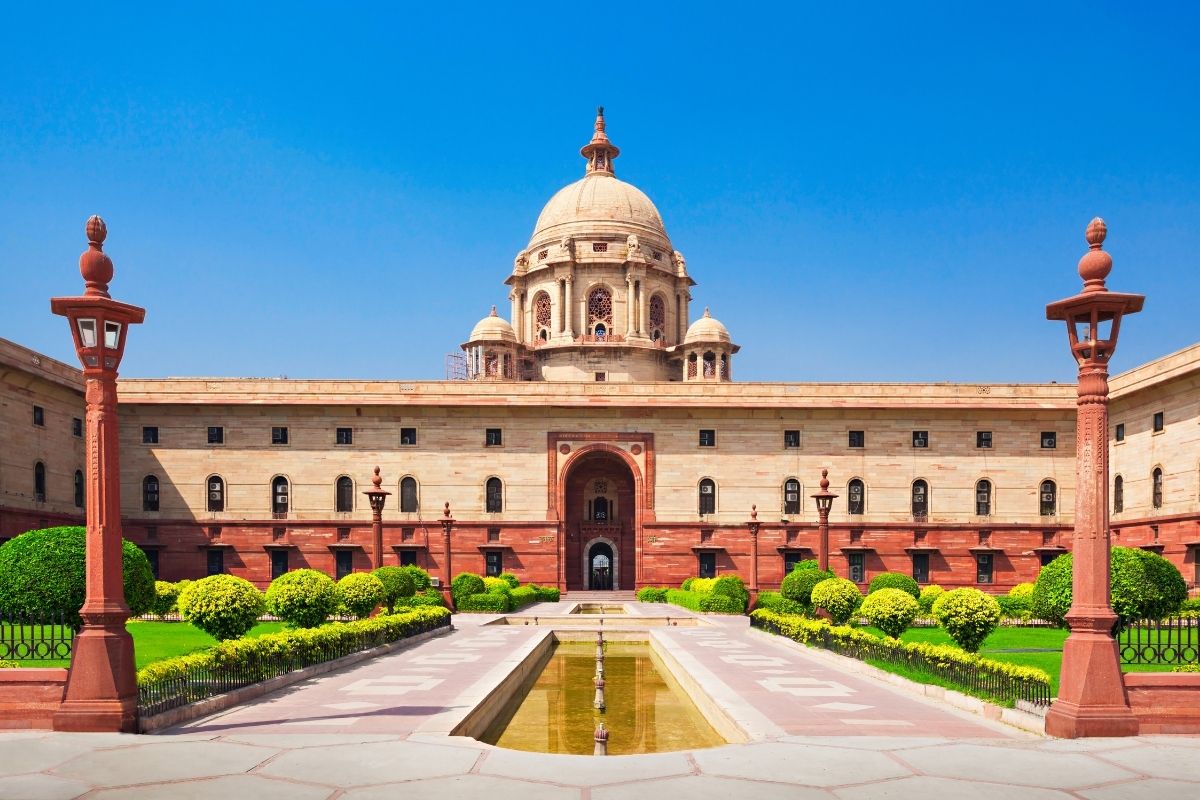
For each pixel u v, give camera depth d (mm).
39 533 17844
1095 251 12586
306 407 49188
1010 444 50094
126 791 9117
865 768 10039
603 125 72375
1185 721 11836
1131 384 43719
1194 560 38719
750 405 49719
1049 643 24578
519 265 67812
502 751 10898
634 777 9617
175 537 48406
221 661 14781
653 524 49562
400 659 21422
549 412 50156
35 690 12266
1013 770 9977
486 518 49344
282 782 9438
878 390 50094
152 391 49000
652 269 65375
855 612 25406
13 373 38812
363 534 48875
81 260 12680
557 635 30203
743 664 20344
